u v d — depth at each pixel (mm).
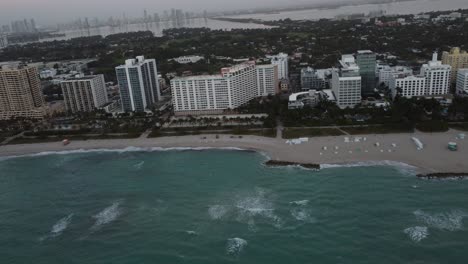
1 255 185875
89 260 177125
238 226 193375
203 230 192250
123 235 193625
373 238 176875
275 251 173125
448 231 177750
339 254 168500
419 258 162250
